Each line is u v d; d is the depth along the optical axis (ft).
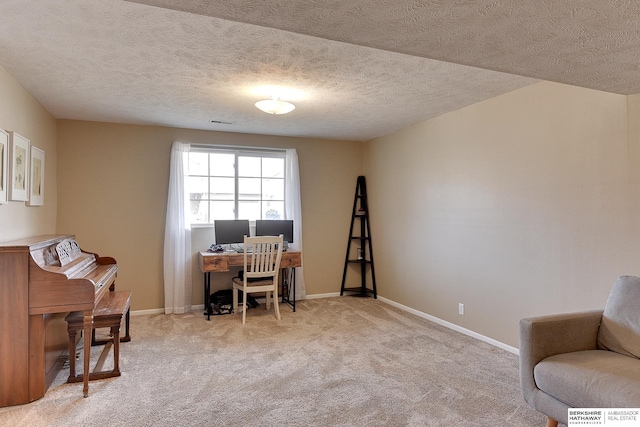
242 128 15.60
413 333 12.44
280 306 16.11
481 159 11.76
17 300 7.73
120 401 7.86
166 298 14.90
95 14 6.59
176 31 7.24
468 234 12.25
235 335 12.25
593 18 4.87
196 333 12.43
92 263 11.43
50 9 6.41
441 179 13.43
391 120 14.21
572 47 5.80
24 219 10.41
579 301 9.02
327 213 17.94
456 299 12.76
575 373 5.97
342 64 8.86
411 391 8.34
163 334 12.32
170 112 13.08
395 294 16.12
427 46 5.85
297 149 17.42
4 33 7.30
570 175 9.22
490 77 9.64
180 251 14.99
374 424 7.02
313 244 17.69
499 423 7.06
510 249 10.78
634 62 6.34
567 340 6.91
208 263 14.16
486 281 11.58
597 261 8.65
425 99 11.55
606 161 8.48
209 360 10.11
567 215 9.29
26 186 10.37
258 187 17.17
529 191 10.23
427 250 14.15
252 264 13.80
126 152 14.74
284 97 11.38
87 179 14.21
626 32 5.26
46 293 7.87
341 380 8.89
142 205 14.94
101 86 10.39
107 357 10.27
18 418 7.20
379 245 17.30
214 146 16.22
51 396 8.07
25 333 7.77
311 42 7.71
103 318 8.93
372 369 9.53
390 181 16.43
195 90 10.73
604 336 7.02
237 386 8.58
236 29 7.16
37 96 11.21
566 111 9.32
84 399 7.94
